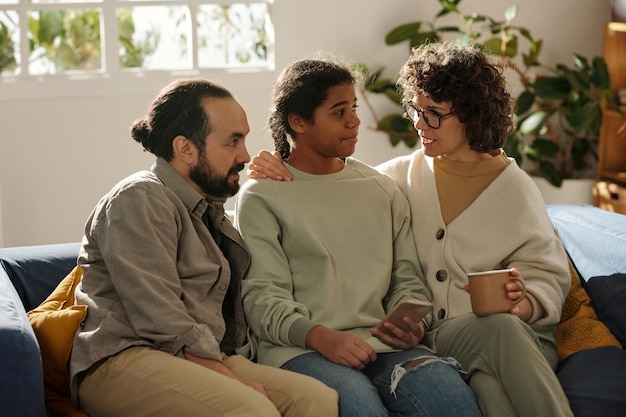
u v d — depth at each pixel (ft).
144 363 6.70
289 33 14.69
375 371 7.30
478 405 7.05
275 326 7.35
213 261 7.51
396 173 8.59
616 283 8.25
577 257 8.90
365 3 15.03
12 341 6.22
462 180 8.18
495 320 7.12
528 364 6.88
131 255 6.97
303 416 6.59
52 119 13.71
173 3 14.10
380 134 15.48
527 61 15.35
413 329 7.18
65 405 7.13
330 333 7.18
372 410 6.72
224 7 15.96
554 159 16.24
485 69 8.00
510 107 8.20
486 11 15.70
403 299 7.83
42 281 8.29
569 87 15.01
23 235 13.82
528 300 7.49
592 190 15.15
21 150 13.64
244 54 16.12
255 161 8.06
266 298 7.47
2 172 13.60
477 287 7.22
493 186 8.04
